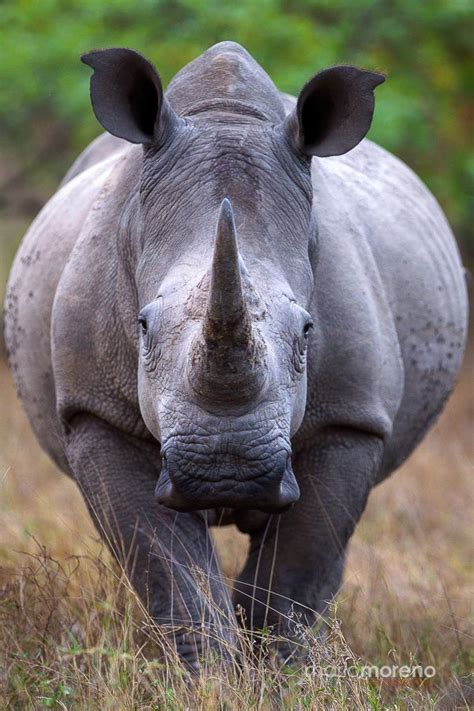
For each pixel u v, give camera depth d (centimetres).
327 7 4075
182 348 1232
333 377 1558
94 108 1408
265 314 1230
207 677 1354
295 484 1262
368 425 1581
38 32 4144
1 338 4884
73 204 1772
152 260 1355
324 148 1412
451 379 1938
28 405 1833
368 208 1759
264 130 1405
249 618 1569
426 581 2044
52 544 2103
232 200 1326
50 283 1702
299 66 3756
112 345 1532
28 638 1562
